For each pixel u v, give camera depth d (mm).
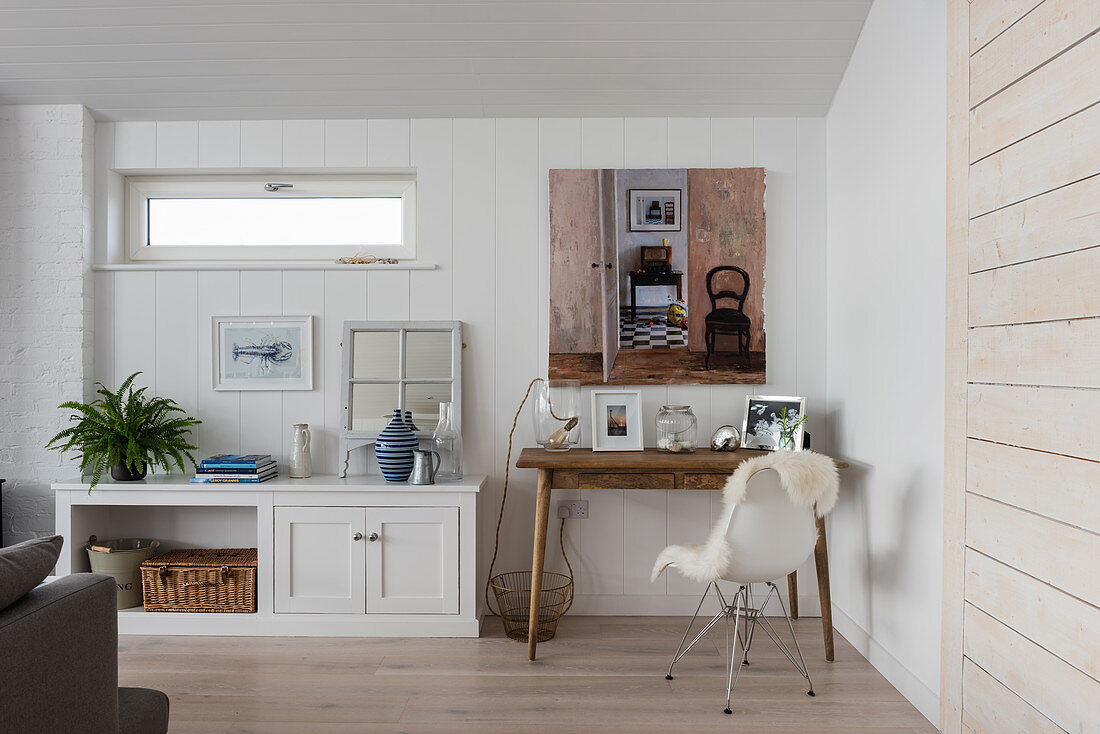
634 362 3459
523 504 3488
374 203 3662
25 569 1490
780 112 3461
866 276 3000
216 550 3471
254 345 3525
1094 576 1656
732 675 2703
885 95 2822
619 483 2945
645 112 3457
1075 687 1714
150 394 3518
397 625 3158
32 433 3420
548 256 3484
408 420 3414
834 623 3287
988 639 2078
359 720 2395
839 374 3312
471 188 3496
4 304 3420
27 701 1410
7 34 3076
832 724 2385
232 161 3510
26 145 3410
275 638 3143
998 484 2041
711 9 2984
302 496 3182
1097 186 1660
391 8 2982
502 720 2400
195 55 3180
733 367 3453
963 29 2223
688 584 3473
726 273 3463
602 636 3174
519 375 3490
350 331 3488
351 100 3406
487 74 3275
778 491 2463
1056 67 1800
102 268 3482
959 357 2240
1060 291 1786
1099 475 1645
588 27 3064
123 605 3287
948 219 2299
